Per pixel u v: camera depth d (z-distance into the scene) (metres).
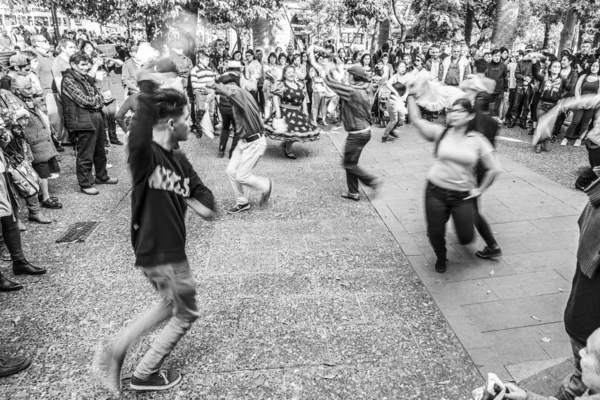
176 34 10.23
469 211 3.86
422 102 3.93
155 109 2.37
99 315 3.53
